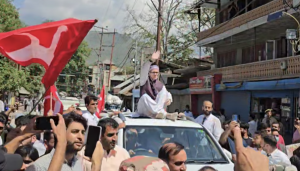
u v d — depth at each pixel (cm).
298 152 568
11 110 628
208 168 308
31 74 3547
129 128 560
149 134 555
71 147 302
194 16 3153
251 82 1988
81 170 325
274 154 593
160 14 2195
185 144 552
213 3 2470
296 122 794
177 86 2872
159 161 267
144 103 625
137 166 259
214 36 2306
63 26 383
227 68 2270
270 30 1972
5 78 2448
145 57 2753
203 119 777
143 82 667
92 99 683
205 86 2447
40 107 2206
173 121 607
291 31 1551
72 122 304
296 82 1647
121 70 5684
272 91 1914
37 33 386
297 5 1531
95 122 668
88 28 379
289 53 1852
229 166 518
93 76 6291
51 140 444
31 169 295
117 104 2655
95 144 331
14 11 2609
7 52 393
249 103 2103
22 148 376
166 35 3070
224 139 566
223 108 2353
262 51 2106
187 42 3177
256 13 1916
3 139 552
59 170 266
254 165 238
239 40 2267
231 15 2338
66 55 382
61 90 5153
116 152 436
